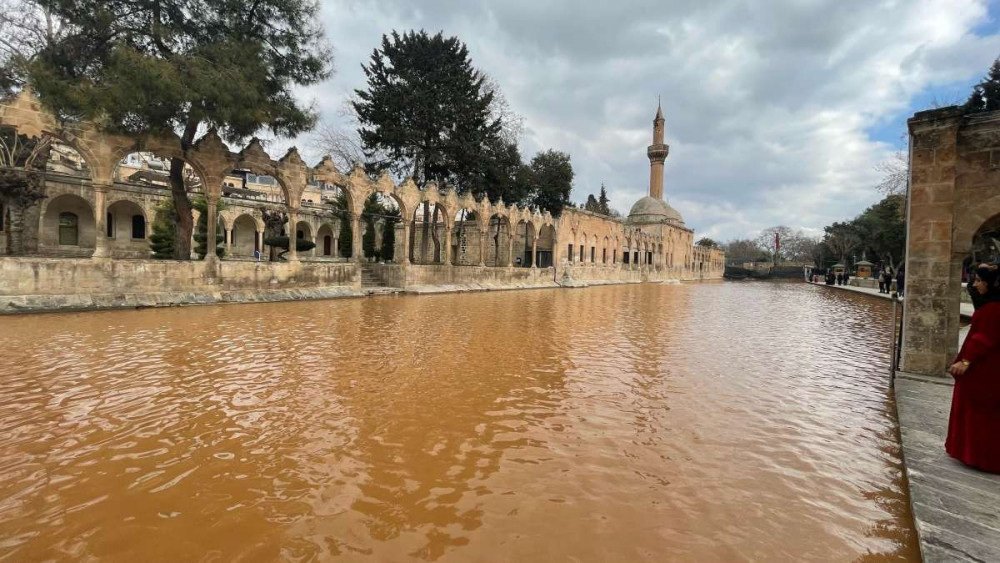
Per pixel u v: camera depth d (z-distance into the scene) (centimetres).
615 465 500
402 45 3531
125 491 423
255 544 349
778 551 354
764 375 932
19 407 630
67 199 3234
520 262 4731
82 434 548
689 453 537
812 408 721
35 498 408
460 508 406
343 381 799
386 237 4166
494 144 3981
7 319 1336
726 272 11062
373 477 461
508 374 880
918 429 595
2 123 1461
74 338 1082
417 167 3800
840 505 429
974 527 368
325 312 1741
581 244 4862
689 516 401
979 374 473
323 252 5006
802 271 9888
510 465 494
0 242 2466
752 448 557
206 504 404
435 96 3503
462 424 613
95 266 1588
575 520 390
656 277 6328
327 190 6456
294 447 527
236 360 920
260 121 1820
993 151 833
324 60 2106
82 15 1555
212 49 1692
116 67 1482
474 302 2373
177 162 1958
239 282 1981
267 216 2384
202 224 3456
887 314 2281
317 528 372
